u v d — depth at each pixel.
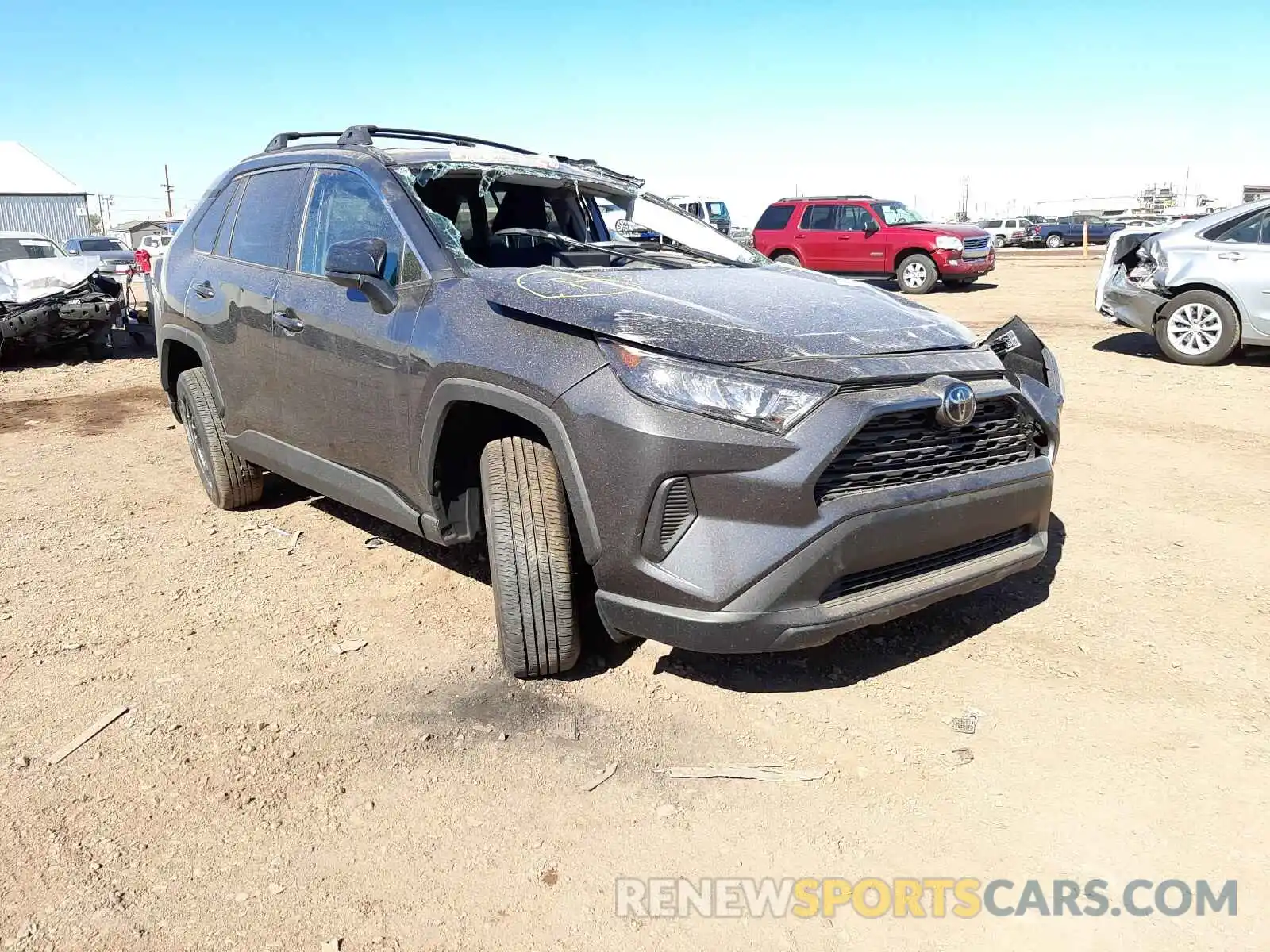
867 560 2.73
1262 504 5.04
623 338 2.77
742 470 2.64
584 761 2.81
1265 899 2.23
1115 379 8.55
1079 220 48.72
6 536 4.82
